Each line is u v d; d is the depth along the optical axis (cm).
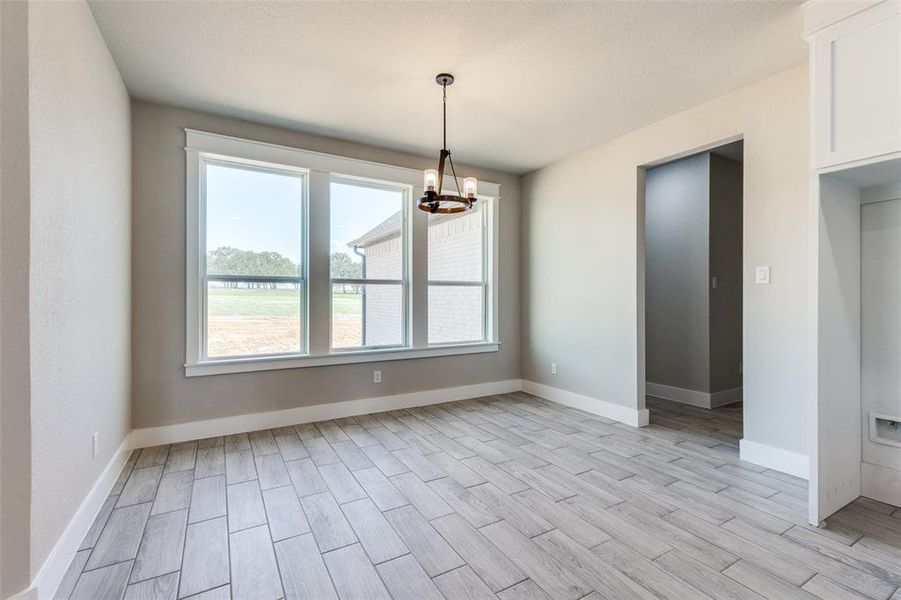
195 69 263
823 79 202
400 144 394
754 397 281
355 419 377
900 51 180
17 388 137
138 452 294
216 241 337
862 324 234
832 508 211
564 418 382
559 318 442
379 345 410
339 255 389
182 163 317
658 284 470
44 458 150
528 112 327
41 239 149
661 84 284
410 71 267
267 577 165
